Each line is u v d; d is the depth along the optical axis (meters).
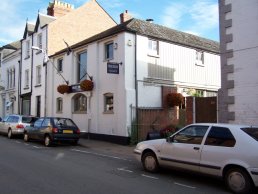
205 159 8.07
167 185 8.11
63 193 7.11
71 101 21.95
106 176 9.02
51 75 24.91
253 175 7.07
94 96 19.62
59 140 16.30
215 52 22.56
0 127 22.05
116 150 15.11
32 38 29.06
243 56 11.53
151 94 18.41
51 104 24.62
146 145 9.77
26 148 15.34
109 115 18.36
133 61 17.77
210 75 22.33
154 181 8.52
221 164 7.70
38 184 7.89
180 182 8.47
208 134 8.26
